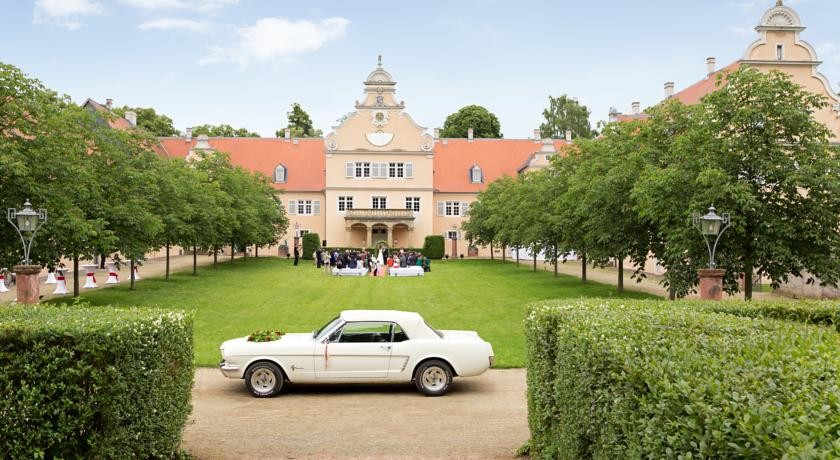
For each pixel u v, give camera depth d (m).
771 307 10.45
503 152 83.38
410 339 13.70
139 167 31.75
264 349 13.42
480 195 66.44
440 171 80.94
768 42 43.59
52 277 38.34
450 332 14.91
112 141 27.61
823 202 19.55
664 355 5.20
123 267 53.16
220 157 51.88
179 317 8.55
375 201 77.12
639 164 25.50
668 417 4.18
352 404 12.73
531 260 70.88
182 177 38.88
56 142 22.89
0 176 21.06
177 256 73.12
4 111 21.81
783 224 19.27
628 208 25.56
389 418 11.55
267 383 13.41
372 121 76.75
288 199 78.44
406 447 9.62
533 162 75.06
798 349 5.49
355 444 9.77
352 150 76.62
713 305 10.44
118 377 6.71
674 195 21.02
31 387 6.37
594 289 35.50
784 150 20.11
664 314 8.23
